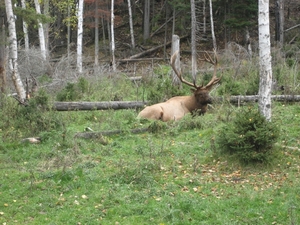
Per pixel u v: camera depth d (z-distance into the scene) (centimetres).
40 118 1148
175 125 1198
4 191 823
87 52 3691
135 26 4103
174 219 698
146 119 1245
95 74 1986
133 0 4178
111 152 1005
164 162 945
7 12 1557
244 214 711
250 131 900
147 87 1873
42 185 837
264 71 988
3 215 734
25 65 1973
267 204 740
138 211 733
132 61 3303
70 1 3011
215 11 3559
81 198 789
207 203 748
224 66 2145
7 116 1195
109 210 736
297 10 3841
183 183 834
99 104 1344
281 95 1475
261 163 898
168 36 3753
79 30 2533
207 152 996
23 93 1525
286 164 898
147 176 851
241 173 877
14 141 1086
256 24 2923
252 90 1569
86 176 864
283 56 2338
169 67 2531
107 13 3212
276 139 917
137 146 1038
